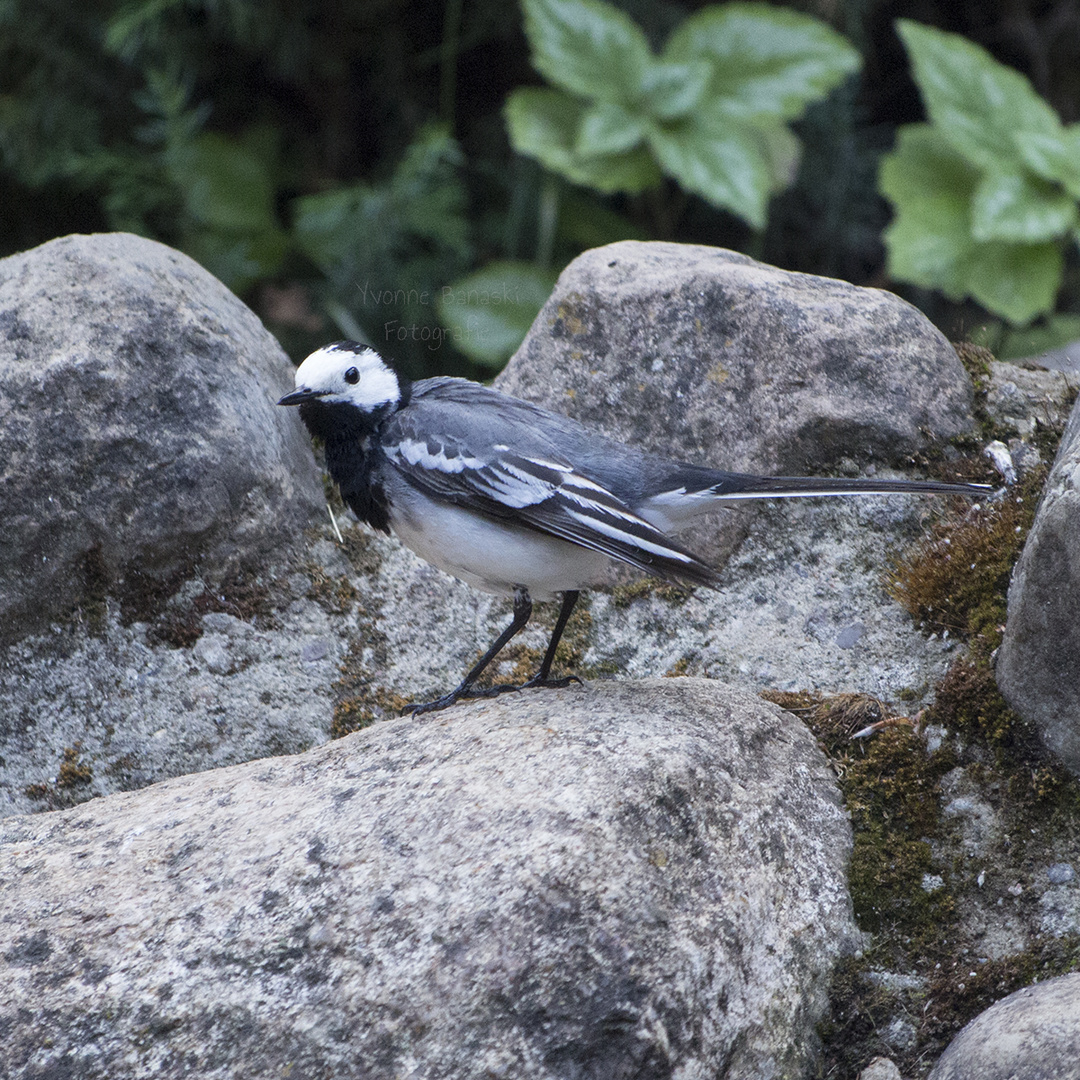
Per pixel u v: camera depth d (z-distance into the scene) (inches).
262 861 219.6
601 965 199.6
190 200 548.4
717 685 280.5
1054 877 256.8
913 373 323.9
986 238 475.5
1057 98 669.9
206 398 324.5
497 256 597.0
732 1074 210.1
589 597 330.3
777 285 335.9
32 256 331.0
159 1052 197.8
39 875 228.2
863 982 243.4
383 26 596.1
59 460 312.3
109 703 315.9
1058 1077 196.4
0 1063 198.1
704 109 499.8
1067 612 250.5
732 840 232.1
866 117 665.0
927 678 294.7
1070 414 317.1
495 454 265.7
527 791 222.1
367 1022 196.4
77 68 588.1
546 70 489.4
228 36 574.6
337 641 327.3
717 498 265.6
